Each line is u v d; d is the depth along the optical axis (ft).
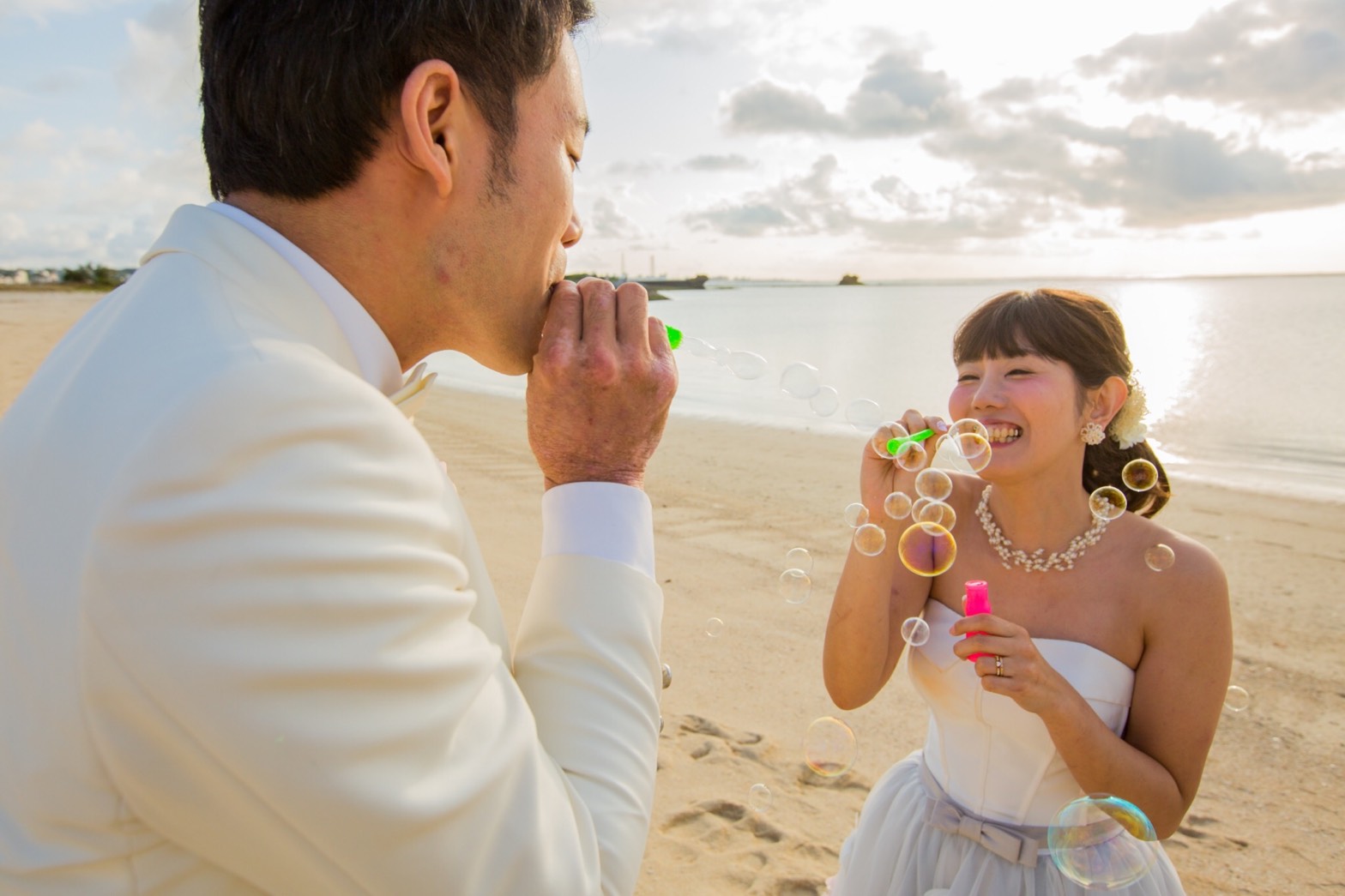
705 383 46.19
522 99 2.66
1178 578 4.77
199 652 1.75
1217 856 8.30
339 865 1.86
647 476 24.41
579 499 2.83
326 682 1.82
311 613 1.82
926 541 5.38
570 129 2.86
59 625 1.86
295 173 2.48
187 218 2.50
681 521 19.76
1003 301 5.10
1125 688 4.86
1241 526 19.31
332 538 1.88
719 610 14.43
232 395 1.89
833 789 9.34
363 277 2.60
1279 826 8.75
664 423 3.01
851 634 5.49
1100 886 4.26
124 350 2.09
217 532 1.79
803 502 21.54
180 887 1.99
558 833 2.19
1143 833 4.25
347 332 2.51
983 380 5.05
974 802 4.96
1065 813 4.43
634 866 2.43
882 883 5.22
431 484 2.25
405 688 1.93
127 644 1.77
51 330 66.49
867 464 5.57
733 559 17.07
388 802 1.83
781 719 10.86
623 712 2.60
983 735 4.93
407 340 2.78
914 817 5.17
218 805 1.87
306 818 1.82
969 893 4.75
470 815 1.99
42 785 1.92
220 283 2.27
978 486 5.66
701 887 7.77
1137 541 4.96
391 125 2.46
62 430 2.02
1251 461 26.76
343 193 2.51
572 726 2.52
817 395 6.11
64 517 1.91
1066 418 4.89
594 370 2.80
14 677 1.96
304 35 2.38
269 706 1.77
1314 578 15.83
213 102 2.54
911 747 10.25
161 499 1.79
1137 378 5.17
